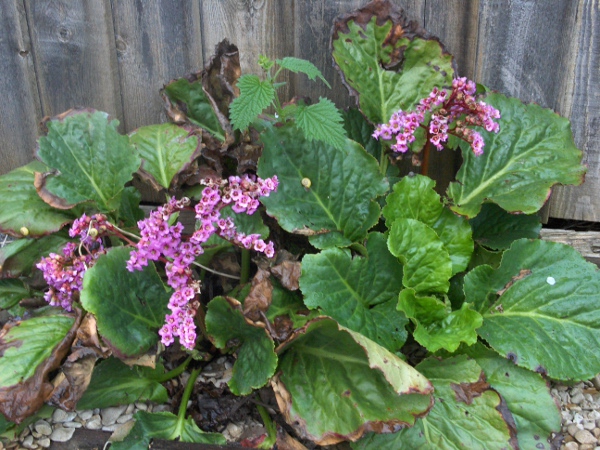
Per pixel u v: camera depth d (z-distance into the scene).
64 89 0.88
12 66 0.87
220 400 0.72
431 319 0.70
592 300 0.69
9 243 0.80
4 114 0.90
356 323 0.69
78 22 0.85
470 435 0.62
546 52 0.80
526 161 0.79
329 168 0.75
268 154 0.73
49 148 0.73
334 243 0.73
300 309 0.71
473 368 0.65
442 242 0.69
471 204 0.76
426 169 0.80
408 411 0.60
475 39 0.82
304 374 0.65
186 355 0.75
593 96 0.81
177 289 0.62
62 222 0.73
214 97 0.83
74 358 0.62
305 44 0.85
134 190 0.81
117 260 0.65
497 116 0.72
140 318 0.66
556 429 0.65
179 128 0.81
